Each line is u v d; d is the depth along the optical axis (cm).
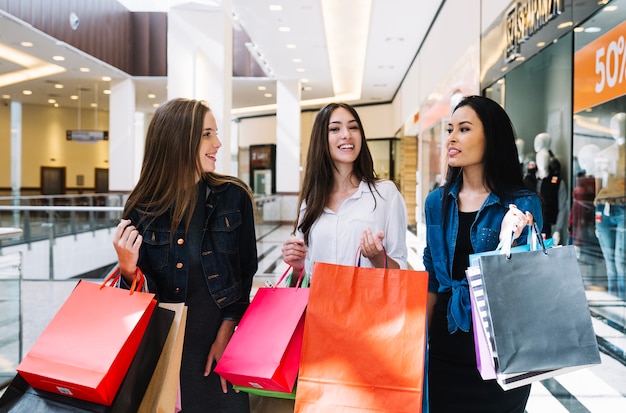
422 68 1149
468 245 170
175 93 616
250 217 178
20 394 135
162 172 162
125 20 1287
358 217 181
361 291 137
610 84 330
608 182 336
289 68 1358
